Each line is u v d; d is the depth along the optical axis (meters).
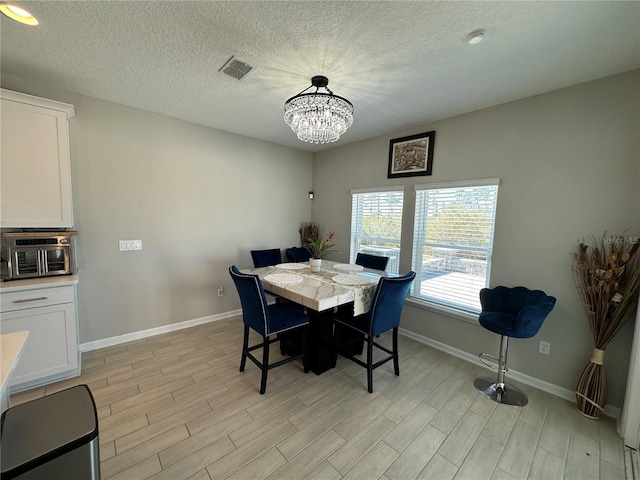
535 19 1.49
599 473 1.57
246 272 2.88
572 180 2.19
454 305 2.95
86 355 2.71
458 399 2.19
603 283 1.91
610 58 1.81
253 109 2.89
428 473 1.55
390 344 3.15
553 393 2.29
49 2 1.42
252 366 2.60
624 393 1.97
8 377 0.95
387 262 3.29
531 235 2.40
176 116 3.12
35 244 2.24
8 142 2.10
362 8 1.44
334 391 2.26
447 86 2.27
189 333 3.28
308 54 1.88
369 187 3.80
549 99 2.29
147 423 1.85
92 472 1.09
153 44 1.80
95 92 2.54
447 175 2.97
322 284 2.44
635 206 1.94
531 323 2.01
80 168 2.63
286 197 4.38
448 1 1.37
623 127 1.97
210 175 3.52
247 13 1.50
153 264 3.14
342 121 2.17
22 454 0.96
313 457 1.63
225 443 1.71
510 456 1.67
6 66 2.09
